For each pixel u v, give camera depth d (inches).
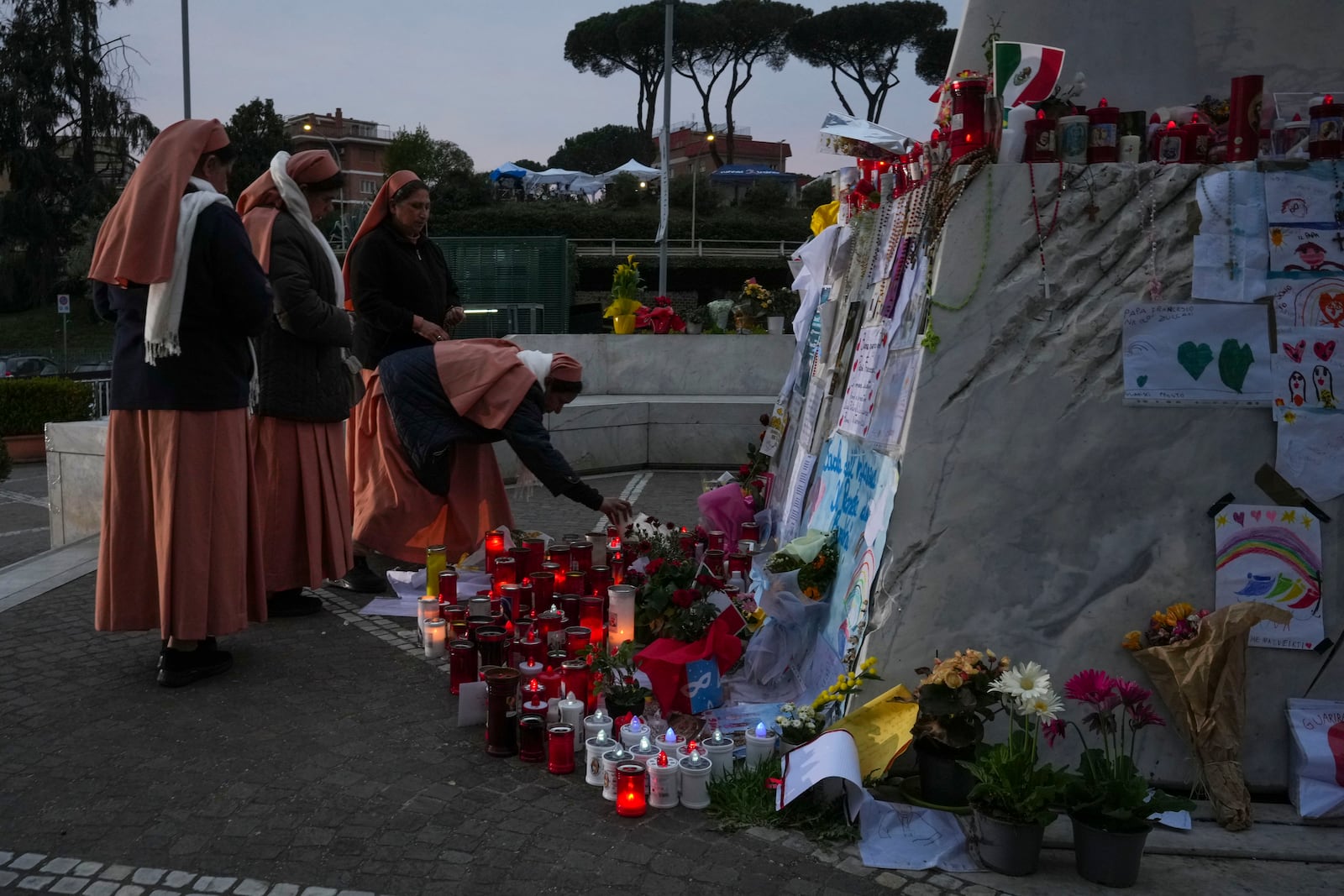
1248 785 139.9
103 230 164.1
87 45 1920.5
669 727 154.9
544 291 753.0
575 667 157.1
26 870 117.4
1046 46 155.9
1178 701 136.3
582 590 197.8
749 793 135.0
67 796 135.6
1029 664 124.8
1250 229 140.9
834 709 146.6
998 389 141.6
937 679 129.5
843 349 216.4
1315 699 140.1
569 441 429.1
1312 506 140.4
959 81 144.0
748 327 569.0
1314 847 126.1
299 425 213.3
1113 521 141.5
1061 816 133.1
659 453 461.7
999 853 118.7
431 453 218.8
